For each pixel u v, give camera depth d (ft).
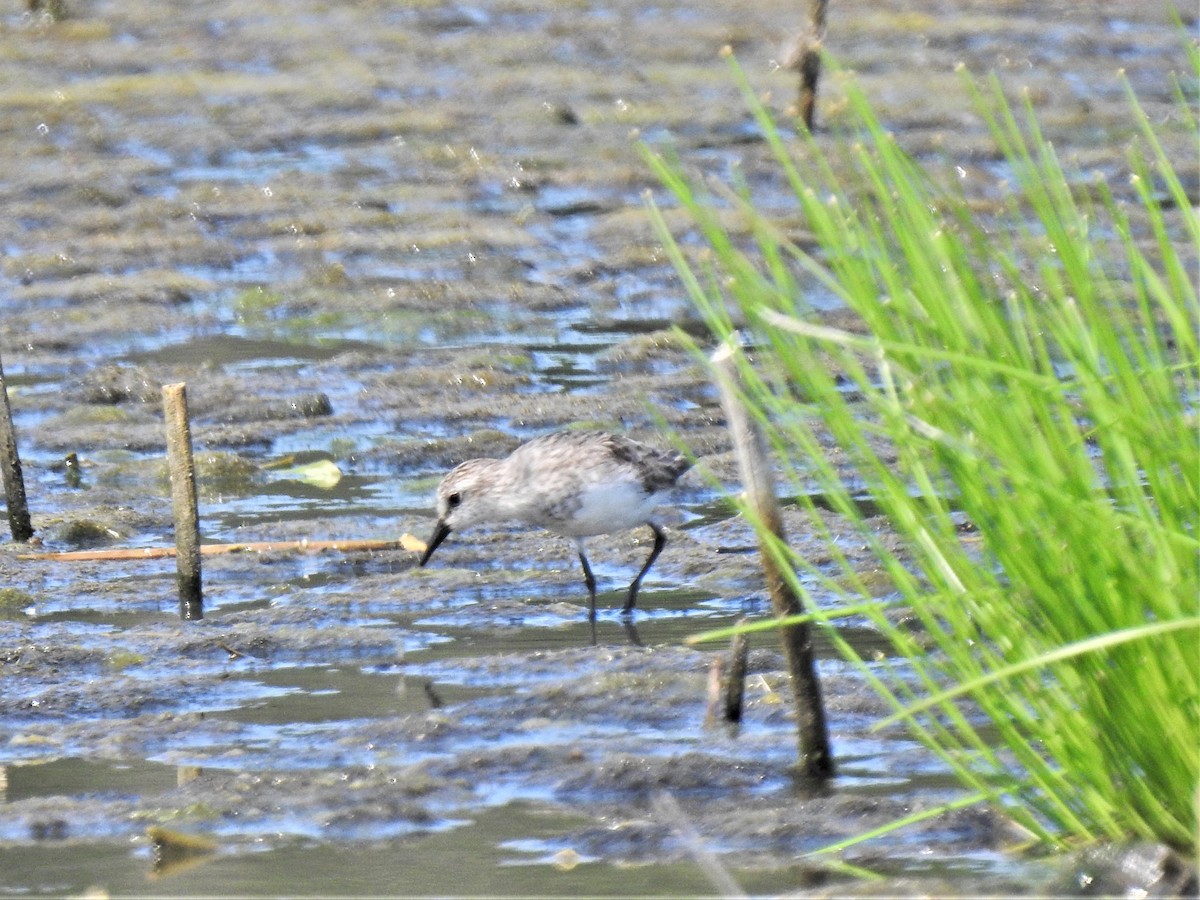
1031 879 26.86
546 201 83.35
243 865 28.50
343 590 42.96
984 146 86.89
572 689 35.63
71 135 94.38
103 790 31.42
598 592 43.52
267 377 61.26
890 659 37.19
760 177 83.51
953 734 32.94
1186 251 64.28
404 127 95.96
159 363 62.90
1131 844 26.00
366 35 118.83
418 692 36.40
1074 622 25.36
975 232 26.07
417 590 43.16
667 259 73.67
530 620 41.45
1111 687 25.30
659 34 117.60
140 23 122.31
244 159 90.99
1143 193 25.30
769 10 124.06
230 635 39.34
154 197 83.66
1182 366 24.62
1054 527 25.02
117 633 39.93
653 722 34.35
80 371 62.54
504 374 61.16
